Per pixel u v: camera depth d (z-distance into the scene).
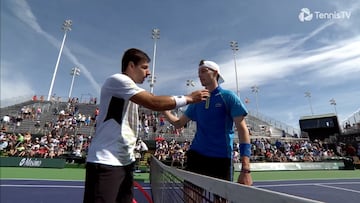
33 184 9.12
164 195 4.01
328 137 36.38
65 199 6.74
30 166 14.88
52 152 16.62
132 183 1.84
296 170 19.55
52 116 29.09
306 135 36.97
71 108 33.12
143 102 1.63
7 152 16.55
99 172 1.56
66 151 18.66
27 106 31.95
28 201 6.38
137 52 1.92
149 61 2.00
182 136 26.28
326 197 8.35
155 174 5.84
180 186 2.93
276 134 38.88
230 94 2.70
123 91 1.66
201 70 2.96
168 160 17.28
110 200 1.53
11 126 24.66
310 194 8.92
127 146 1.71
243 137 2.46
